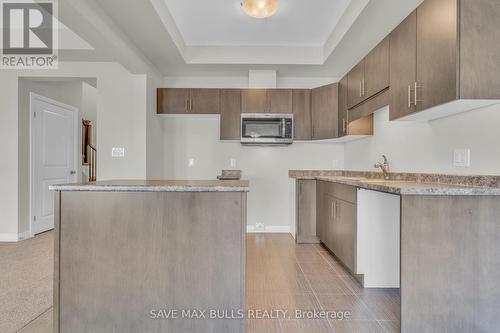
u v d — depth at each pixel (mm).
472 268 1692
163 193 1642
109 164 3721
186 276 1643
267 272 2848
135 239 1646
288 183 4535
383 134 3293
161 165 4395
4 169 3857
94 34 2586
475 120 2008
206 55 3938
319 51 3961
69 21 2365
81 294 1650
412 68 2152
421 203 1697
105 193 1644
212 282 1645
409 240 1694
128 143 3729
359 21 2783
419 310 1699
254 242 3951
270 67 4109
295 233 4000
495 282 1685
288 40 3787
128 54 3145
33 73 3809
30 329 1842
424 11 2004
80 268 1648
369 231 2500
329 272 2852
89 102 6391
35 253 3340
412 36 2148
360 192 2500
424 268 1694
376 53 2748
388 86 2529
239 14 3145
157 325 1649
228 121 4164
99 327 1648
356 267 2504
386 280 2486
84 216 1648
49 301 2205
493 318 1686
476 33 1697
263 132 4156
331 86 3930
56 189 1627
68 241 1649
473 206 1697
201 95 4160
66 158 4832
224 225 1644
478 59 1697
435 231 1695
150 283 1648
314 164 4543
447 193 1668
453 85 1720
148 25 2865
